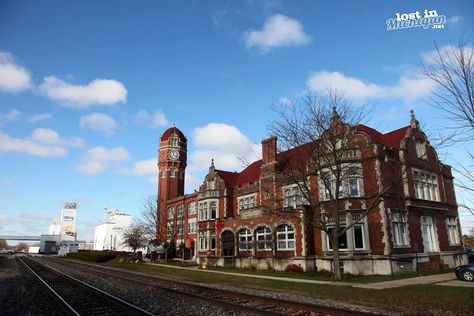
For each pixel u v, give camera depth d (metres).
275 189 38.97
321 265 32.22
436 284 20.45
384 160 31.39
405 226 31.53
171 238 66.00
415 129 36.25
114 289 20.14
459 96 13.59
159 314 12.55
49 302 15.75
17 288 21.47
